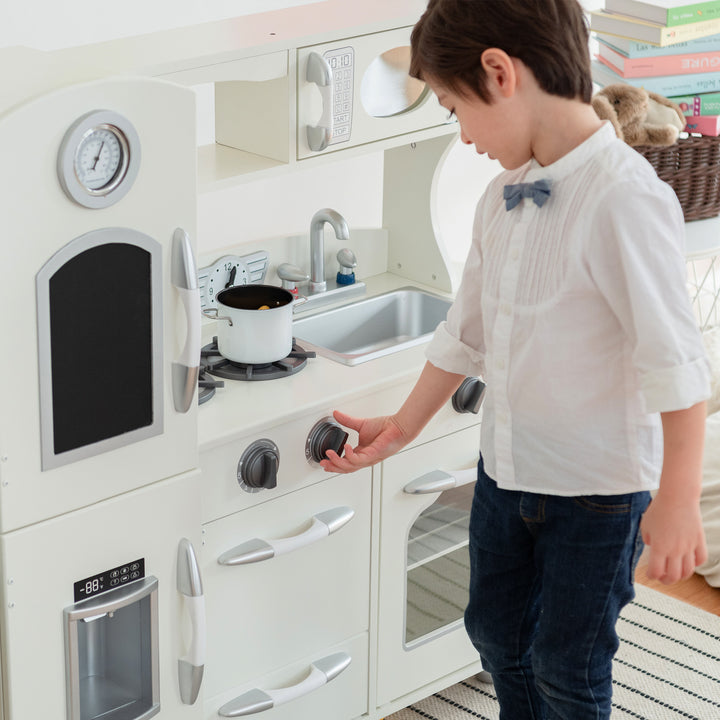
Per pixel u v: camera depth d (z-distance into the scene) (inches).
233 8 87.4
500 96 54.9
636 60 102.3
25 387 51.8
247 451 66.9
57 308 52.1
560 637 61.9
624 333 56.7
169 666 62.6
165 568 60.6
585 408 57.7
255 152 74.5
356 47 72.9
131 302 55.1
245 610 70.4
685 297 54.5
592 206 54.8
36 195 49.4
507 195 58.1
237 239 91.0
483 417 64.0
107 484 56.8
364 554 76.4
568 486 59.4
